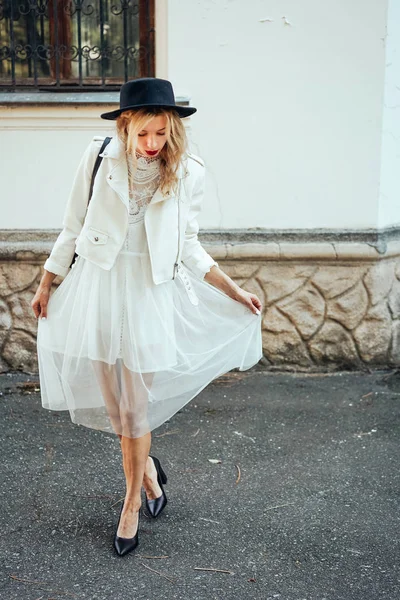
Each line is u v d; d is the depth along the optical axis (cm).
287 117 411
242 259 422
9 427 357
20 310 428
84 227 238
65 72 429
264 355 438
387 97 411
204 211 422
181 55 405
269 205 421
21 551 253
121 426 253
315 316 431
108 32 423
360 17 400
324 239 422
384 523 275
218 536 265
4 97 410
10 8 421
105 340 242
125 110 220
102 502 288
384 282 429
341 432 357
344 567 246
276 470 318
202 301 267
